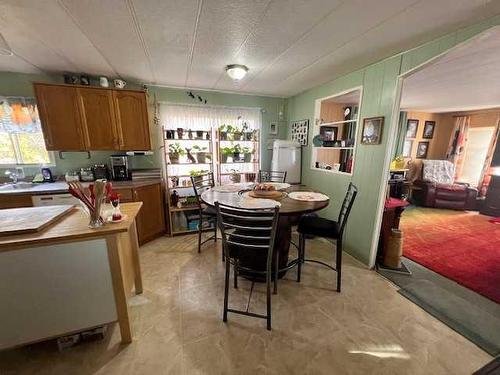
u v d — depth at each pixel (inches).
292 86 134.3
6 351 58.4
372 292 82.9
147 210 120.4
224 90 144.7
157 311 72.9
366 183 101.4
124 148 116.3
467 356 57.7
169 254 110.4
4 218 57.2
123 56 89.1
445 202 192.4
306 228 85.4
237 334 64.1
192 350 59.1
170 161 130.8
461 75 106.3
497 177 171.5
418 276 93.1
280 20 63.4
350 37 73.0
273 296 80.3
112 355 57.6
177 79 121.3
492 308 74.7
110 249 56.4
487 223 156.6
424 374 53.3
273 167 151.4
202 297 79.7
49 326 55.8
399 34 70.4
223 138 143.0
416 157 229.8
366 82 99.9
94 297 57.6
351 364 55.6
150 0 54.3
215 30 69.0
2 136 110.5
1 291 50.8
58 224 57.0
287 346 60.4
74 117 106.7
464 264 102.1
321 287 85.7
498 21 59.0
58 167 119.8
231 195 90.0
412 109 210.7
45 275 53.1
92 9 57.9
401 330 65.9
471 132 210.7
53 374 53.1
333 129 152.8
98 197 54.8
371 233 99.0
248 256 68.2
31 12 58.9
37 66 100.3
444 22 63.1
